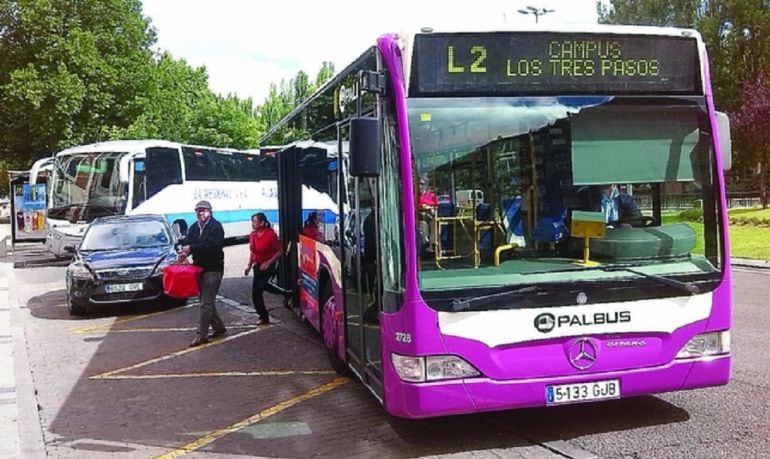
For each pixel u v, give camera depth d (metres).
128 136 33.53
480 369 5.32
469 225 5.46
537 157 5.63
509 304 5.36
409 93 5.44
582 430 6.09
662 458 5.39
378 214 5.88
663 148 5.81
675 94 5.86
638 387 5.60
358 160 5.32
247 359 9.51
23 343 11.05
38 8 30.89
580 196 5.69
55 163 23.05
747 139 36.94
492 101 5.56
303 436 6.35
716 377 5.77
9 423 7.05
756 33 46.44
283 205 12.48
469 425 6.34
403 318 5.34
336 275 7.89
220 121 53.16
